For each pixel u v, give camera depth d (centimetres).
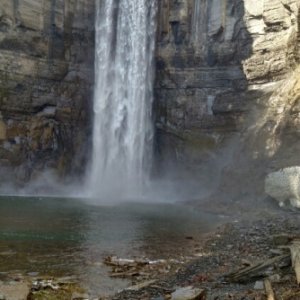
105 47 4672
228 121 4109
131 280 1183
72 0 4494
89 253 1486
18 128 4097
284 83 3628
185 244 1684
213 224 2242
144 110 4597
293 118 3284
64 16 4428
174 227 2116
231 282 1083
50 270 1258
